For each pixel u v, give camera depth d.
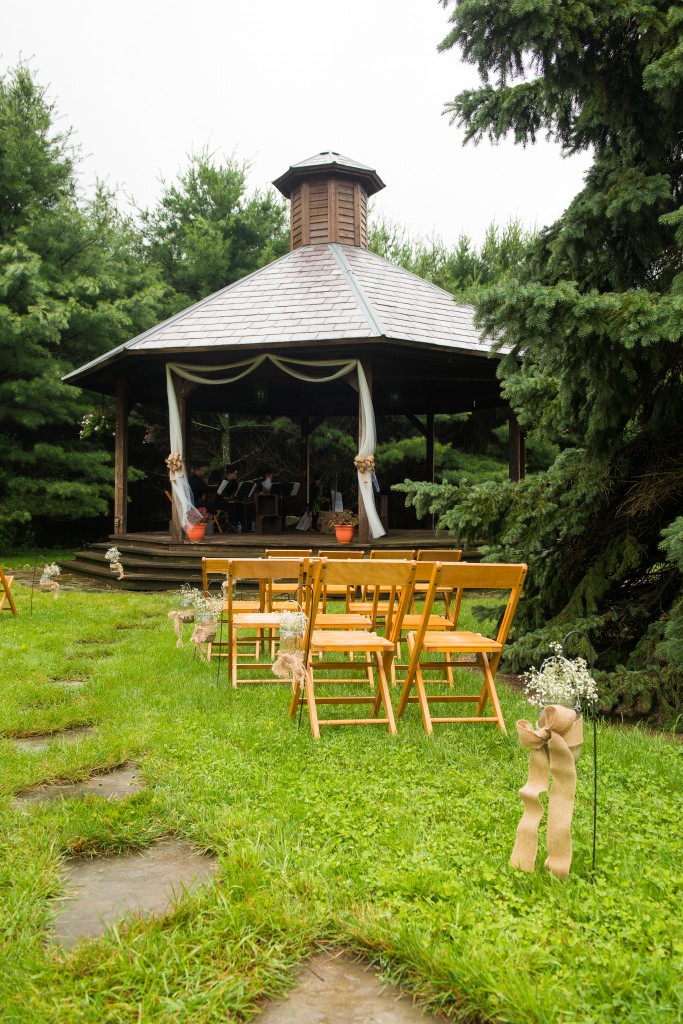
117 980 1.94
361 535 12.71
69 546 21.14
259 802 3.15
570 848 2.47
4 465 18.27
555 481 5.83
